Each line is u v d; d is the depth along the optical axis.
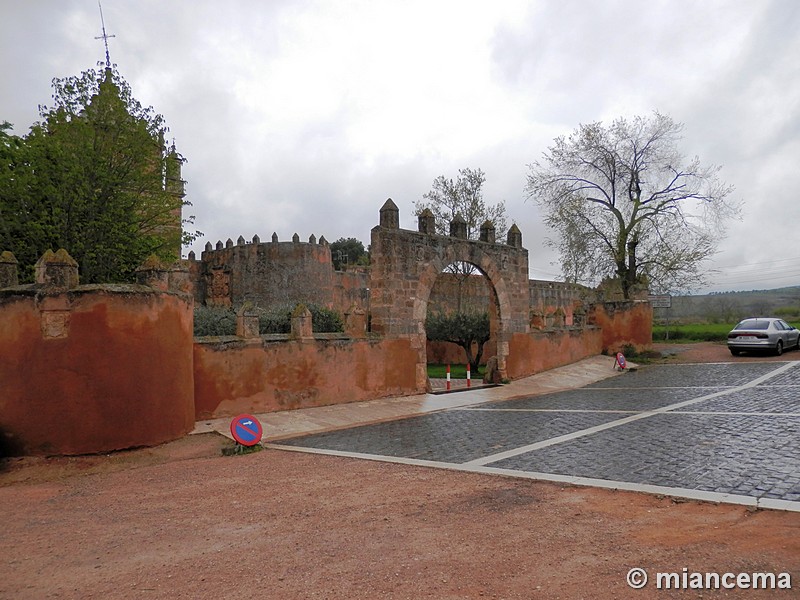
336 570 5.03
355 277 36.53
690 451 8.90
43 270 10.23
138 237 16.17
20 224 14.25
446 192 34.12
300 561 5.28
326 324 18.81
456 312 27.25
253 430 10.80
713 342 34.09
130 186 15.62
